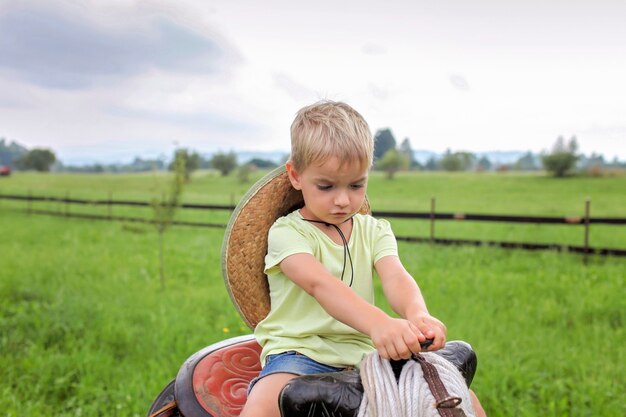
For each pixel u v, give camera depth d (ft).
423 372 4.73
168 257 30.45
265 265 6.34
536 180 98.73
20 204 68.85
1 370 14.43
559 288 22.41
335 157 5.40
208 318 18.89
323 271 5.65
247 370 6.95
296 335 5.99
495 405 11.84
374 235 6.43
